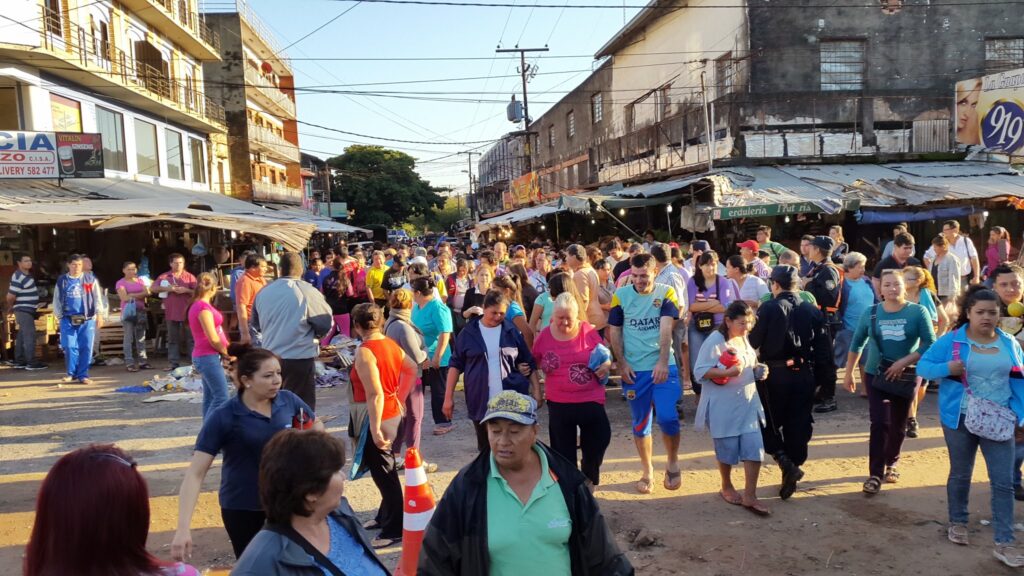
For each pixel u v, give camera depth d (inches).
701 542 181.8
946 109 752.3
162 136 966.4
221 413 133.6
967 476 175.0
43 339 499.2
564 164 1395.2
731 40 760.3
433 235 1998.0
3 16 603.5
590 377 191.6
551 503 99.3
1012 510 166.6
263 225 612.7
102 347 489.4
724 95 740.0
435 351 281.7
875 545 177.3
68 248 691.4
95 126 782.5
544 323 259.9
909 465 232.7
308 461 86.2
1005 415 164.1
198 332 254.7
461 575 98.4
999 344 167.3
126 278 450.0
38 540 73.1
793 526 190.1
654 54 965.2
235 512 134.7
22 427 312.7
